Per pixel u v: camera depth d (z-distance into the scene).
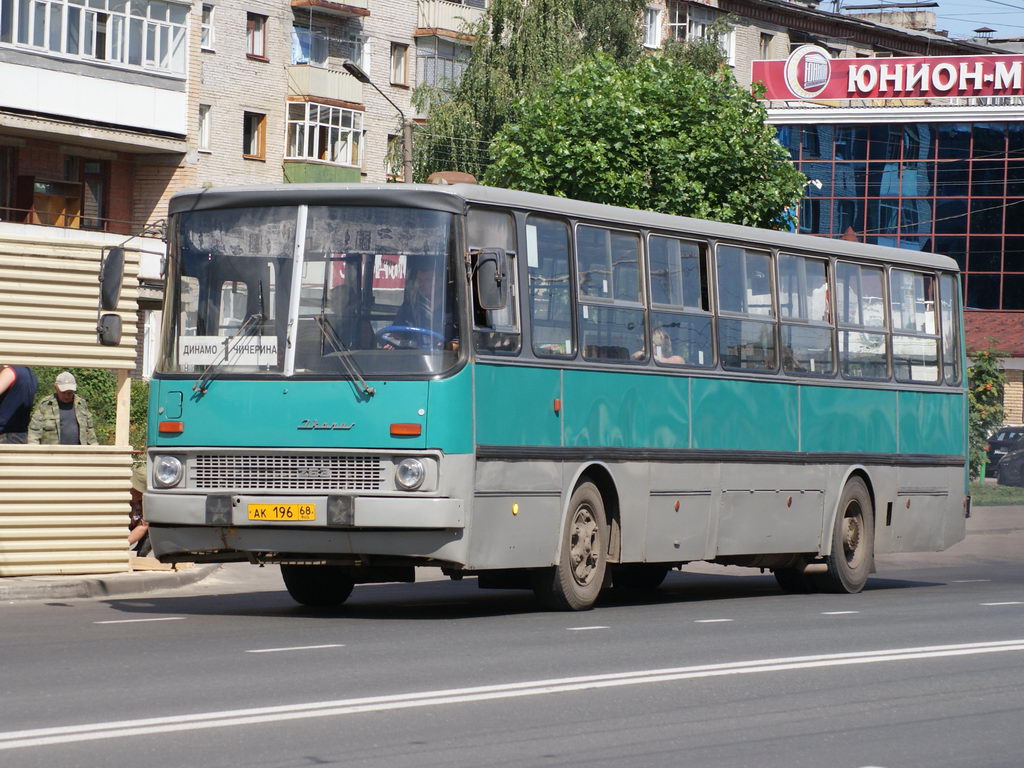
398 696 11.97
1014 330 84.19
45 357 20.92
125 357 21.39
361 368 17.31
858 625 17.95
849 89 88.56
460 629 16.66
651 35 98.44
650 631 16.84
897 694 12.84
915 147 88.12
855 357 23.98
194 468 17.77
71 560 21.05
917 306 25.48
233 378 17.64
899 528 24.80
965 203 87.31
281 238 17.78
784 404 22.45
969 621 18.58
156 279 21.55
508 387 17.92
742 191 46.62
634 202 46.09
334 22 81.19
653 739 10.67
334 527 17.19
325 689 12.26
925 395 25.48
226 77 76.00
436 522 17.05
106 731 10.41
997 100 86.50
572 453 18.81
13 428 20.84
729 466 21.38
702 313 21.11
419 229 17.50
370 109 83.00
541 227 18.67
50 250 20.84
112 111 63.66
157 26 65.06
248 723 10.79
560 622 17.62
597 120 46.50
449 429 17.16
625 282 19.92
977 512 44.00
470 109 66.62
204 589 21.91
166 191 68.00
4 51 60.03
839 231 89.12
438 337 17.28
